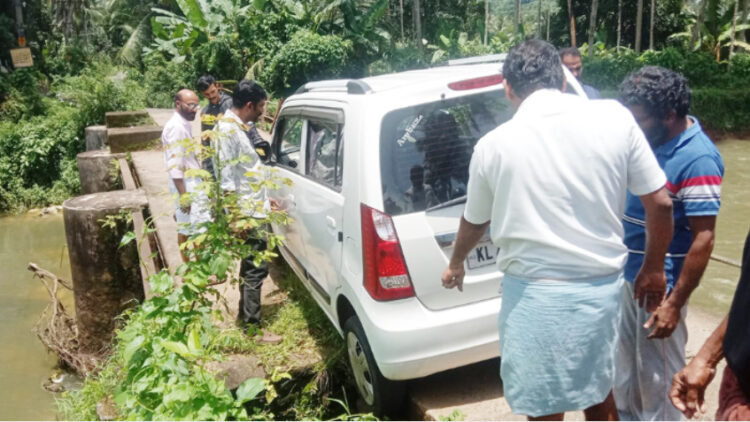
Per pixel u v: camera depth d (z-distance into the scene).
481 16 37.00
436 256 3.22
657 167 2.22
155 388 2.82
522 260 2.18
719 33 30.12
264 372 4.02
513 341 2.22
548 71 2.24
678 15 35.75
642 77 2.63
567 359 2.14
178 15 26.62
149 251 6.16
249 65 22.98
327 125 4.12
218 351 4.06
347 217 3.50
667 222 2.27
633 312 2.88
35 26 30.00
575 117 2.13
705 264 2.52
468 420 3.32
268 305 5.09
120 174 11.77
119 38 35.31
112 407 4.13
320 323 4.57
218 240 3.51
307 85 5.05
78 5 36.19
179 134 5.20
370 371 3.46
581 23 37.62
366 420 3.21
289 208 4.86
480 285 3.26
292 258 5.16
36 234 14.94
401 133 3.32
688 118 2.69
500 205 2.21
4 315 9.48
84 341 7.19
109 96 18.88
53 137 18.52
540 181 2.12
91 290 6.97
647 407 2.88
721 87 23.64
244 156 3.71
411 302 3.21
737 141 19.94
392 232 3.21
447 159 3.34
